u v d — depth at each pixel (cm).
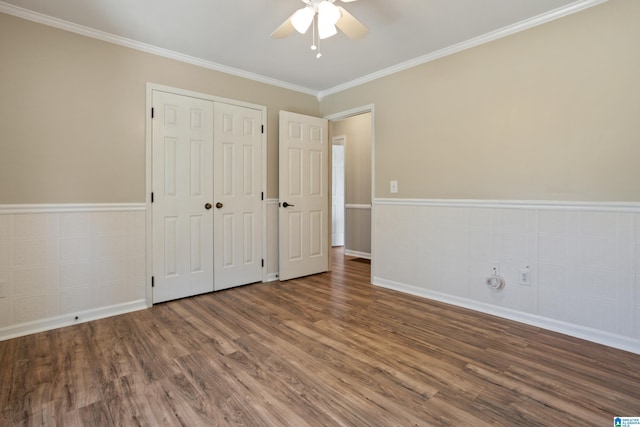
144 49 295
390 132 353
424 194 325
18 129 240
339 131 574
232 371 191
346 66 345
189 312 286
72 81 261
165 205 310
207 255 338
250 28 266
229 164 353
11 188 238
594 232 229
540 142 252
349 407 159
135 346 222
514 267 267
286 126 384
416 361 202
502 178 272
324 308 295
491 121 277
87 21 255
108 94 278
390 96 352
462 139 296
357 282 384
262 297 327
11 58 237
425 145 323
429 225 321
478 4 232
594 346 222
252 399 165
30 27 243
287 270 390
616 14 218
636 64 212
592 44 227
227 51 309
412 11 241
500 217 274
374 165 369
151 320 268
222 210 348
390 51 309
